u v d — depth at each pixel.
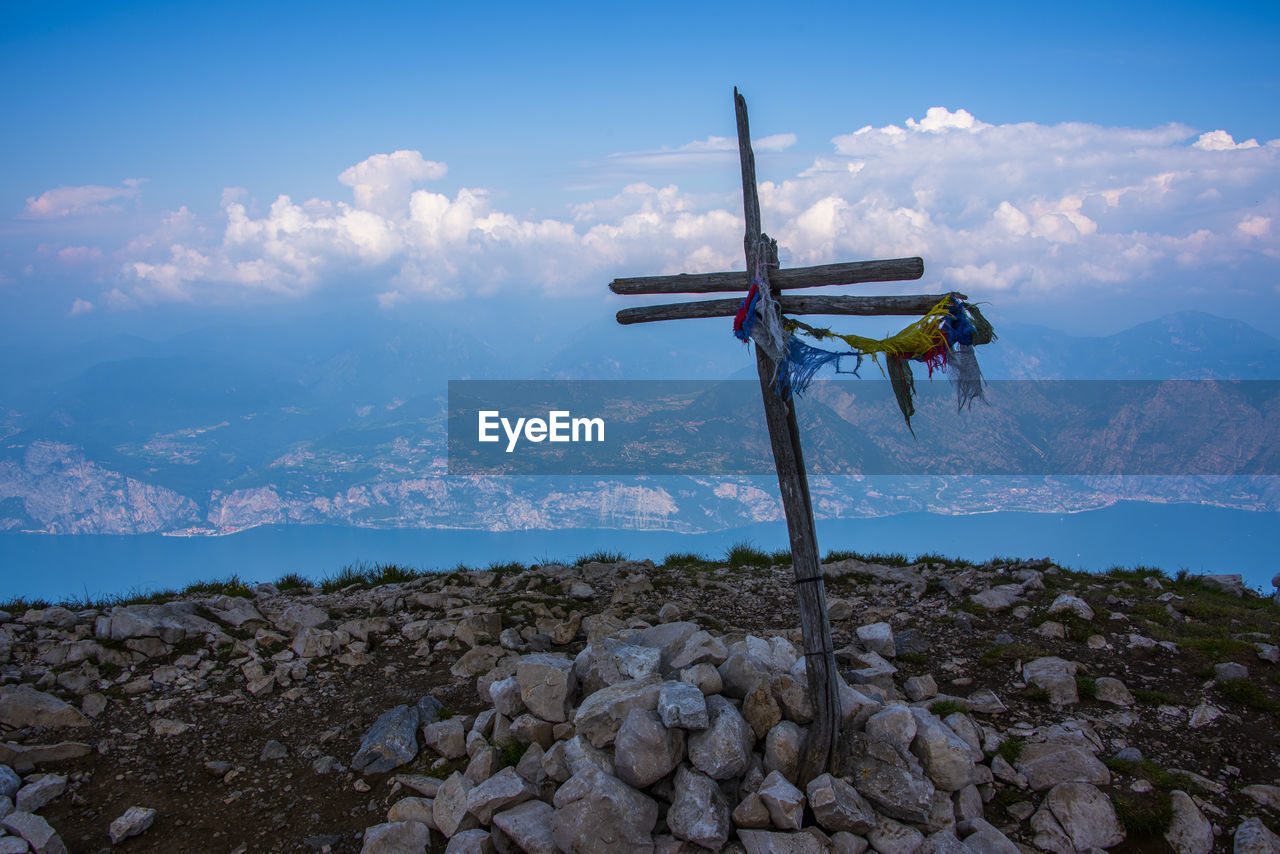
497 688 3.90
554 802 3.37
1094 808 3.38
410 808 3.52
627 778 3.40
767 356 3.42
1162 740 3.79
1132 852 3.32
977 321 3.25
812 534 3.48
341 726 4.05
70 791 3.64
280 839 3.48
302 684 4.42
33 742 3.89
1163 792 3.48
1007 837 3.35
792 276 3.41
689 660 3.92
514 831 3.33
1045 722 3.92
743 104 3.48
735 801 3.44
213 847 3.44
